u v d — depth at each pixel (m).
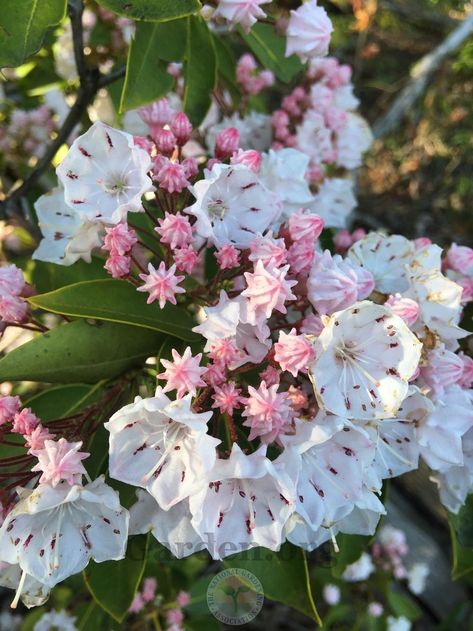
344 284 0.14
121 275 0.14
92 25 0.23
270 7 0.20
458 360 0.15
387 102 0.46
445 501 0.17
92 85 0.19
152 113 0.18
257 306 0.13
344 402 0.13
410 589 0.31
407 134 0.44
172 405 0.12
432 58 0.41
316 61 0.23
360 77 0.46
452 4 0.46
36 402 0.16
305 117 0.22
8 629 0.29
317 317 0.14
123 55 0.23
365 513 0.15
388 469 0.15
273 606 0.32
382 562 0.27
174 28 0.17
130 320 0.14
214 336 0.13
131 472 0.13
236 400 0.13
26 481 0.14
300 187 0.18
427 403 0.14
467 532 0.17
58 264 0.17
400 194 0.44
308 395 0.14
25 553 0.13
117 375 0.15
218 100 0.22
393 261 0.17
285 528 0.13
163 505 0.12
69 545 0.13
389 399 0.13
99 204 0.15
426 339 0.15
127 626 0.24
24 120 0.24
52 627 0.24
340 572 0.18
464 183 0.43
